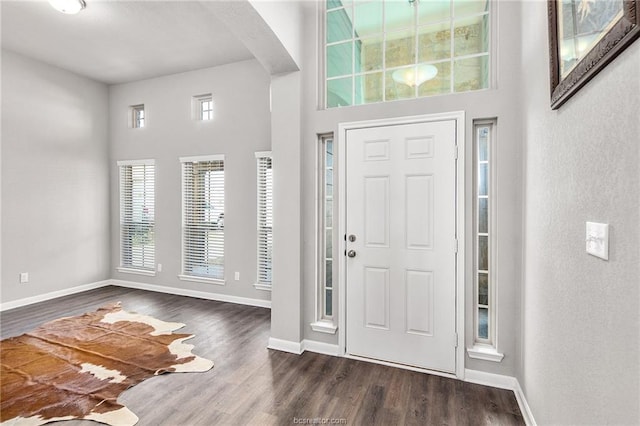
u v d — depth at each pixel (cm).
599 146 102
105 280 501
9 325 338
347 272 267
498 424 188
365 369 248
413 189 246
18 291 406
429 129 241
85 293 464
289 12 257
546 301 156
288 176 279
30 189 418
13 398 208
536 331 173
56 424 186
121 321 351
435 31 260
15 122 404
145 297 446
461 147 232
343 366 253
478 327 242
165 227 470
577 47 114
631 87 83
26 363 254
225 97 432
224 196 435
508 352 222
